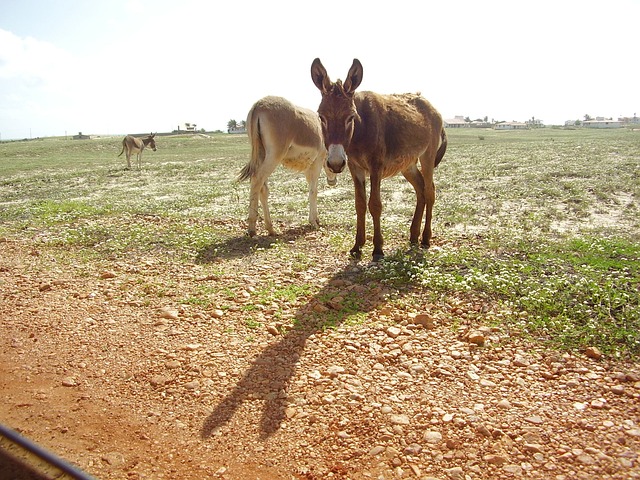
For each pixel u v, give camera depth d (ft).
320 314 17.94
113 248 27.73
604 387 12.52
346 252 26.00
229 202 46.06
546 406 11.84
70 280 22.39
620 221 32.04
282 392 12.85
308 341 15.75
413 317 17.15
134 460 10.52
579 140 150.82
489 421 11.30
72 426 11.73
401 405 12.10
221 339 16.12
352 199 45.83
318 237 30.04
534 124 522.88
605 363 13.69
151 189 60.49
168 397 12.89
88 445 11.02
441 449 10.46
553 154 89.97
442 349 14.94
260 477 9.94
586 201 38.55
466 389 12.75
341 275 22.15
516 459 10.07
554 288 18.49
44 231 32.99
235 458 10.53
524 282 19.16
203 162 101.14
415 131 24.88
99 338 16.35
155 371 14.19
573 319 16.19
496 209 36.68
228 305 18.98
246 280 21.97
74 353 15.35
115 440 11.21
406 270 21.56
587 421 11.16
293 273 22.71
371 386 13.01
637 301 16.99
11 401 12.76
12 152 155.53
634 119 585.63
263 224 34.50
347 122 20.56
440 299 18.61
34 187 67.10
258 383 13.39
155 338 16.31
